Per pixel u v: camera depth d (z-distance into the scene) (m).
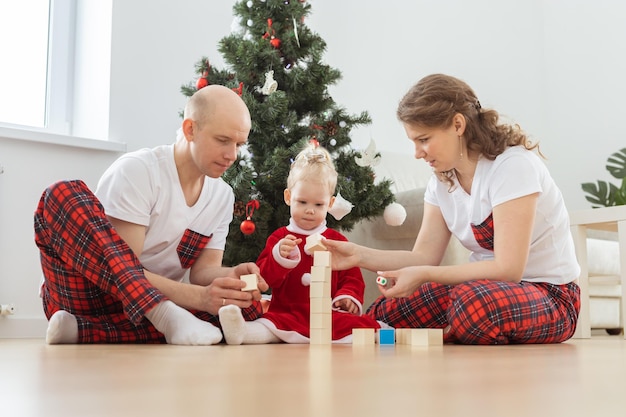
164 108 3.11
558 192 1.71
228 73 2.54
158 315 1.44
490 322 1.50
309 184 1.82
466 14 4.52
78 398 0.45
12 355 1.01
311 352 1.10
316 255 1.45
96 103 2.98
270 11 2.55
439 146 1.63
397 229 2.73
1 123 2.83
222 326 1.44
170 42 3.15
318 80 2.54
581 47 4.74
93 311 1.53
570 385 0.55
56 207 1.44
